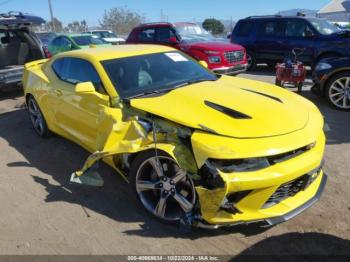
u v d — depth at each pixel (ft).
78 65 14.39
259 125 9.66
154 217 10.65
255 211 9.20
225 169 8.76
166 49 15.34
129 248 9.69
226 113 10.17
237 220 9.06
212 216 9.13
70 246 9.89
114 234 10.27
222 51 29.91
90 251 9.66
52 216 11.32
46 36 63.57
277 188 9.07
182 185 9.91
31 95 18.07
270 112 10.37
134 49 14.73
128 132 10.60
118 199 12.09
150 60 13.99
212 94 11.51
